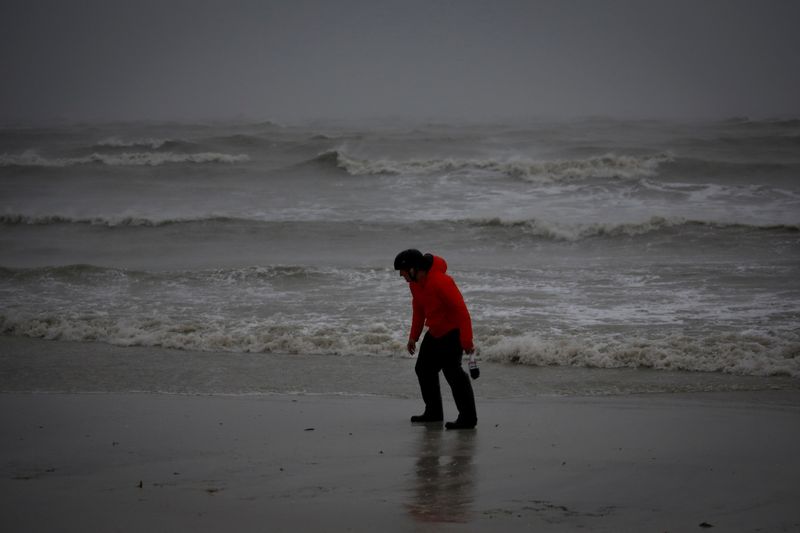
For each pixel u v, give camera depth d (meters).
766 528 5.42
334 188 36.91
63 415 9.96
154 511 5.84
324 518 5.64
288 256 24.27
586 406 10.55
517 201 32.69
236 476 6.96
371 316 16.73
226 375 12.95
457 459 7.62
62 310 17.91
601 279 19.72
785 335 14.30
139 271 21.45
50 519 5.64
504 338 14.32
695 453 7.80
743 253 22.55
